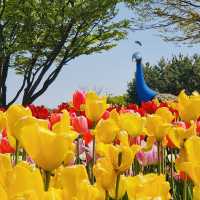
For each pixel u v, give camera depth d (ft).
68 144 5.91
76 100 19.57
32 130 5.84
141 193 5.89
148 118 13.89
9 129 8.30
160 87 225.15
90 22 123.54
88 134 15.58
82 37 126.00
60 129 7.57
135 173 18.04
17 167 4.41
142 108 26.22
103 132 11.80
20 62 125.08
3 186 4.86
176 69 224.53
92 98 15.01
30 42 121.29
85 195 5.17
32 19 120.16
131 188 6.11
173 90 223.92
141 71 105.81
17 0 118.52
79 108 19.60
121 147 8.22
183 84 222.89
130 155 8.16
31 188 4.33
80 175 5.32
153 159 17.35
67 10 117.91
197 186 6.36
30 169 4.77
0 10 120.78
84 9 117.91
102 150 9.35
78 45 126.11
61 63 126.82
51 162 5.87
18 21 120.88
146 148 14.28
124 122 13.79
